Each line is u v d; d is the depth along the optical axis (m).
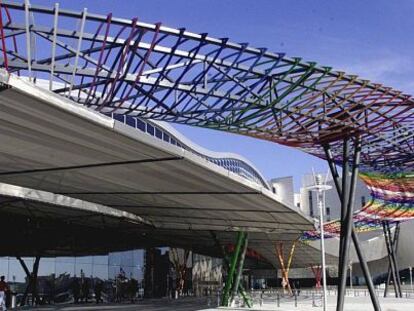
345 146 23.23
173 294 49.38
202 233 36.06
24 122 10.91
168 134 50.31
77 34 16.06
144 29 15.93
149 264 46.59
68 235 35.47
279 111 20.38
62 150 13.28
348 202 22.91
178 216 26.53
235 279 33.81
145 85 18.38
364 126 22.05
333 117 21.42
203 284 57.94
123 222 31.02
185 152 14.12
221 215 25.28
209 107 20.02
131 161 14.51
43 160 14.38
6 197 22.38
